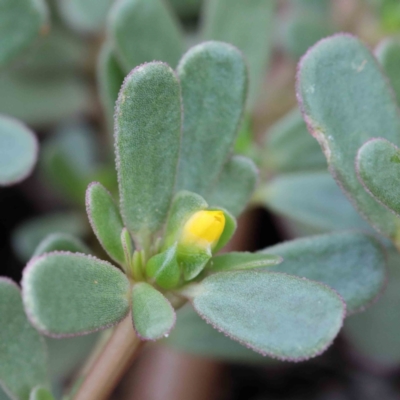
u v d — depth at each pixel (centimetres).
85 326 13
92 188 14
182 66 15
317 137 14
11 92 20
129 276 14
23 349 15
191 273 14
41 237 20
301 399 20
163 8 17
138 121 14
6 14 17
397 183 14
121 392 19
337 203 18
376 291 15
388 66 16
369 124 15
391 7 20
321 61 14
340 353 20
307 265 15
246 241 19
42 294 13
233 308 13
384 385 20
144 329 13
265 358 17
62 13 20
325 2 21
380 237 16
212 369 19
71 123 22
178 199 14
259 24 18
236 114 15
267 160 19
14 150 16
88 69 21
